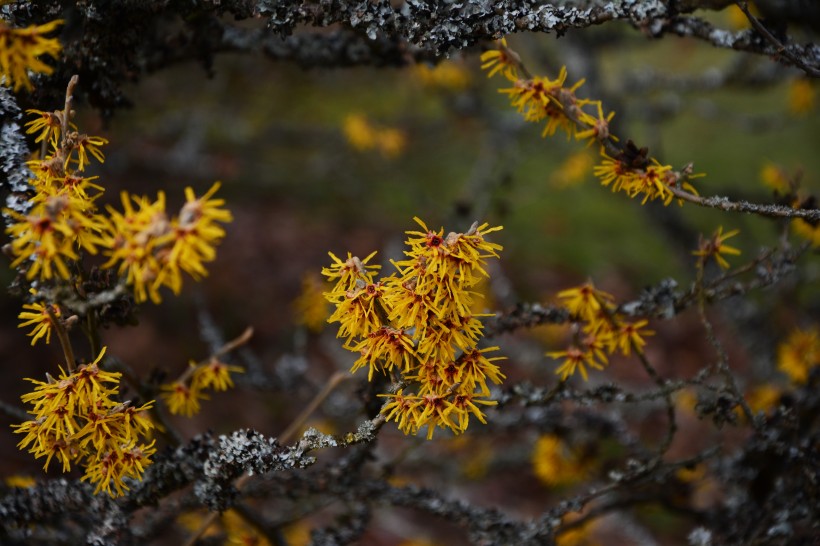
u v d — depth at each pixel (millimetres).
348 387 2605
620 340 1549
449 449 3092
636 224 6398
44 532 1844
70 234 955
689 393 3695
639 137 7145
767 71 3695
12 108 1285
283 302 4926
